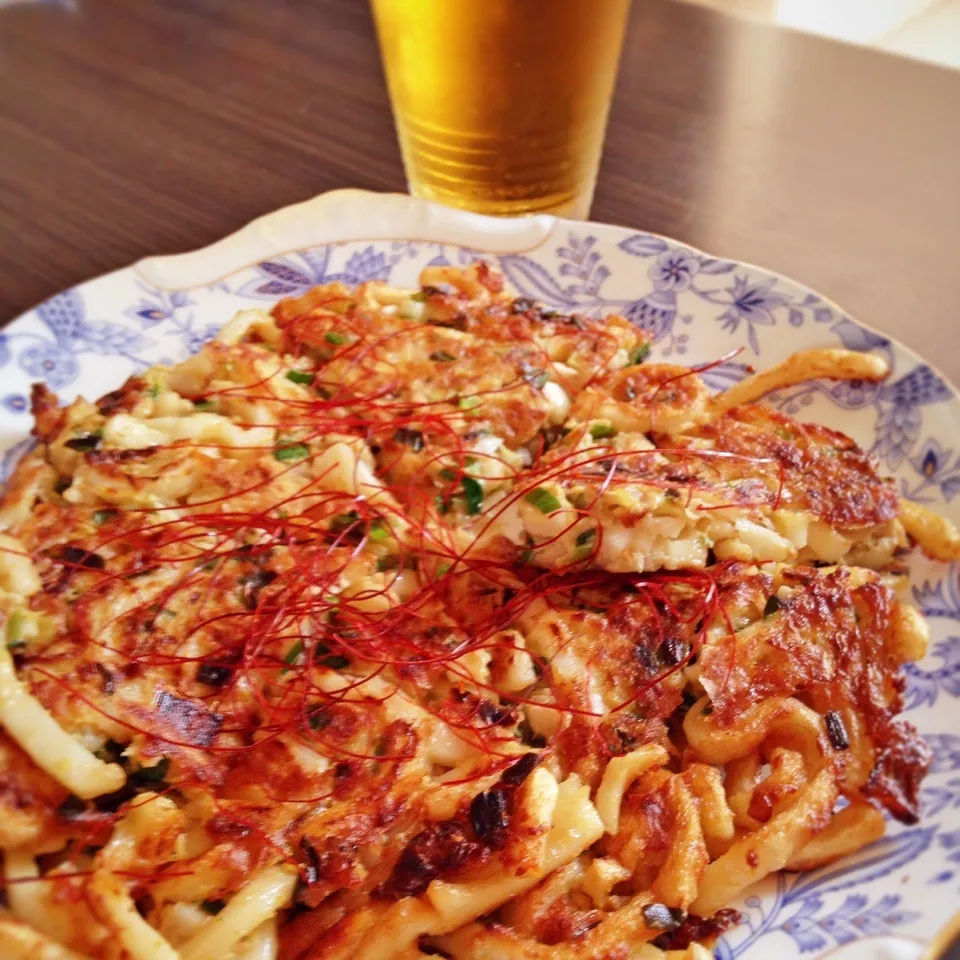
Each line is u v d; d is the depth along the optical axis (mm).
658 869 153
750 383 228
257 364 208
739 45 347
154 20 380
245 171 312
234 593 173
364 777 155
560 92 250
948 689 179
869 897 154
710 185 297
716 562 187
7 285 275
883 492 196
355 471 190
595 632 172
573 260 260
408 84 256
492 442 197
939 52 451
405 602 180
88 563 174
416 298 228
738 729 165
